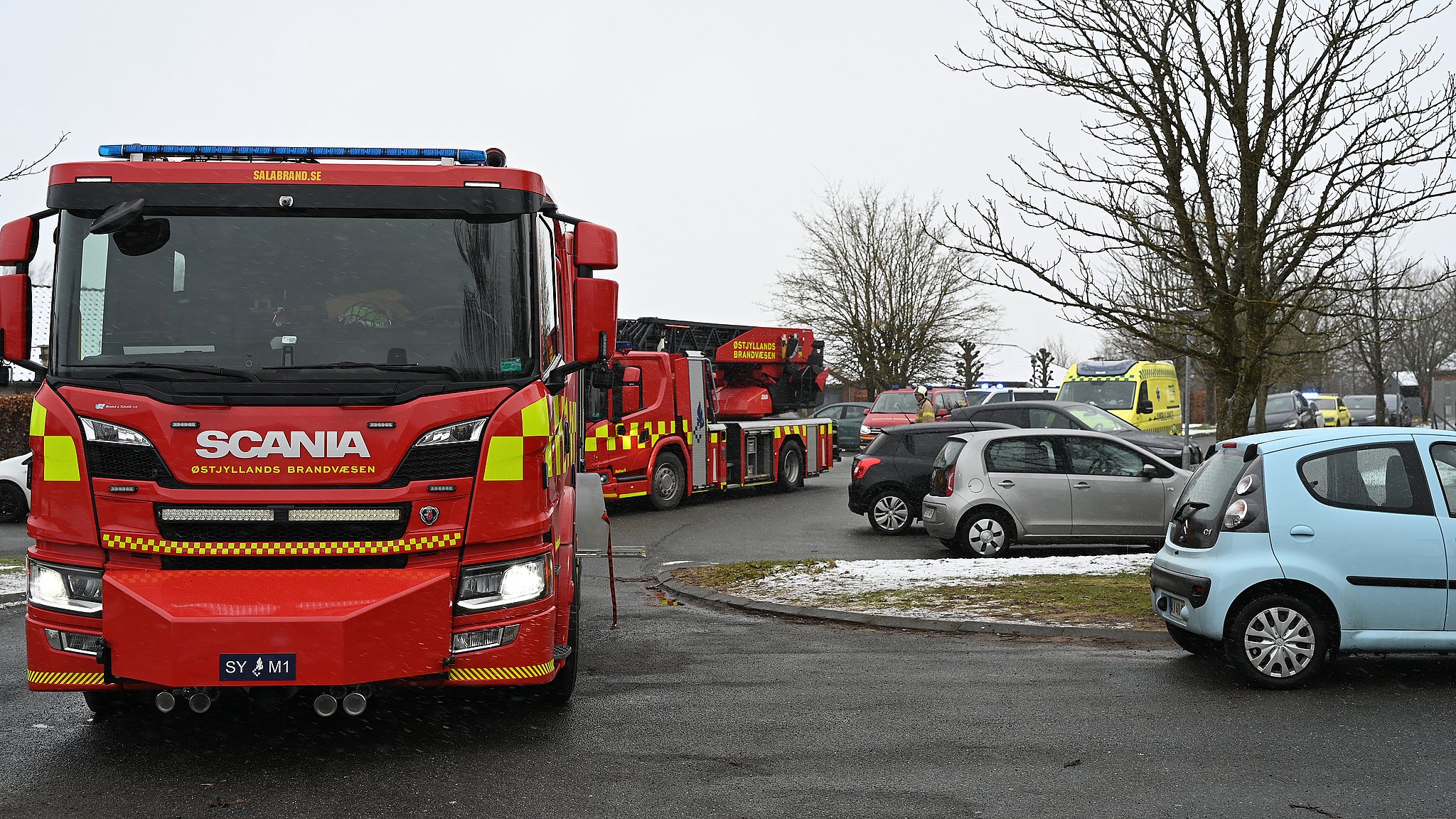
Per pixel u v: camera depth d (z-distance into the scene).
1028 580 11.81
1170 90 12.04
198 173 6.38
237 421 5.94
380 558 6.00
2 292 6.38
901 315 61.66
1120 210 11.98
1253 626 7.52
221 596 5.81
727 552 16.09
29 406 27.75
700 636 9.78
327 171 6.43
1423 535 7.51
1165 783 5.53
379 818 5.15
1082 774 5.69
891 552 15.84
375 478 5.98
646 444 21.38
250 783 5.70
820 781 5.62
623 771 5.82
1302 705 7.08
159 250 6.32
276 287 6.32
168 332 6.25
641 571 14.47
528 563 6.25
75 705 7.31
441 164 6.70
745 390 25.38
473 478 6.10
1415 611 7.50
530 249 6.53
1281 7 11.55
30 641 6.02
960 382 62.06
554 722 6.82
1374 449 7.68
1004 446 14.53
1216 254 11.95
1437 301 43.75
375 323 6.32
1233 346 12.23
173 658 5.70
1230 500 7.75
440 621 5.96
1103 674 8.00
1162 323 12.41
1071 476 14.31
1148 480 14.26
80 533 5.98
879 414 38.25
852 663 8.52
